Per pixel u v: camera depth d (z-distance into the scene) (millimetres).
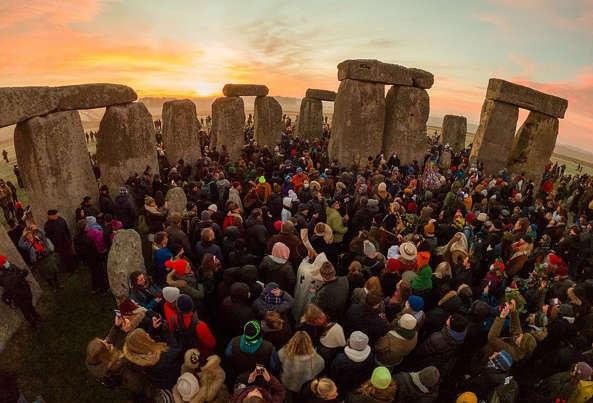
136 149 14367
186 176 14719
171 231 7457
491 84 19203
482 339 6371
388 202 11375
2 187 12055
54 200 10555
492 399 4758
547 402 5078
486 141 19734
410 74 19422
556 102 19281
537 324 6023
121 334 6203
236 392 3990
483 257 8742
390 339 5031
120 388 6129
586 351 5816
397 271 6691
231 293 5375
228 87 21547
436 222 9539
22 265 7859
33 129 9836
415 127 20297
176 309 5172
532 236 9570
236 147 21844
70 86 11477
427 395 4281
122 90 13570
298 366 4531
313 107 29188
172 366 4445
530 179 20062
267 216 9570
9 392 4430
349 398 4227
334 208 9406
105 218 8453
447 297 5871
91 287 8562
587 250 10312
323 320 4992
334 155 19562
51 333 7180
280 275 6320
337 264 9469
